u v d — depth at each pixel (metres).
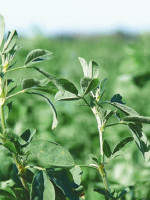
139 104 0.78
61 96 0.27
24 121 0.63
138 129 0.27
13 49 0.28
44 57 0.26
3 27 0.27
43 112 0.67
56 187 0.28
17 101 0.69
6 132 0.27
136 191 0.35
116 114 0.28
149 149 0.27
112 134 0.62
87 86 0.26
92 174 0.44
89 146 0.57
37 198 0.26
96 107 0.28
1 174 0.29
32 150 0.26
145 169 0.42
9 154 0.30
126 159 0.43
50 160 0.26
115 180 0.40
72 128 0.62
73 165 0.27
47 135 0.59
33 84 0.26
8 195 0.28
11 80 0.29
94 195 0.35
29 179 0.29
